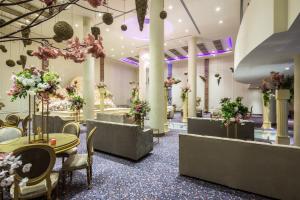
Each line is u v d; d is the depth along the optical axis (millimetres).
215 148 2678
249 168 2430
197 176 2865
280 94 4375
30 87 2297
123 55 14664
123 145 3811
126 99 18078
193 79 10516
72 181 2873
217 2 6746
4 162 657
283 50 4023
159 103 6090
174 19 8156
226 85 14875
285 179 2203
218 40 11156
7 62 4633
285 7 2820
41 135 2936
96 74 14633
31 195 1817
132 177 3018
